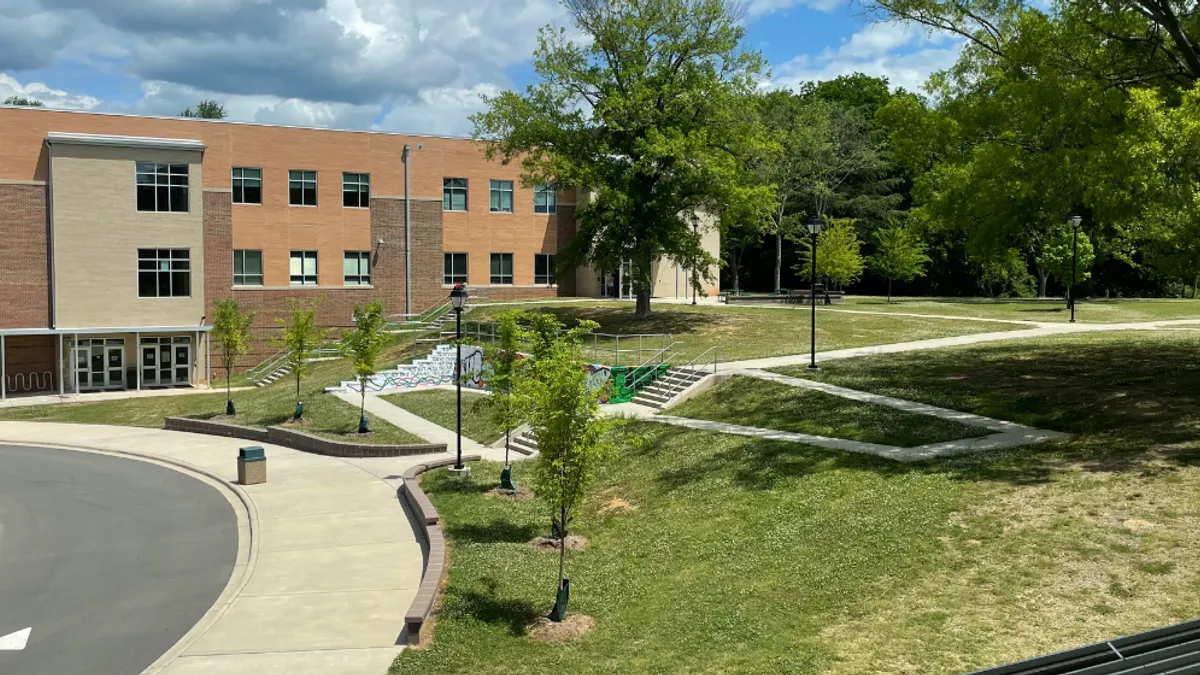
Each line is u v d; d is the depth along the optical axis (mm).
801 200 68188
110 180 42719
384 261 50562
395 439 27234
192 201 44531
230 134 46438
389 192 50594
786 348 32656
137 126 44344
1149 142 16625
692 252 40969
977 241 23484
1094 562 11578
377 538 17672
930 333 34906
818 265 52812
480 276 53438
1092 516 13008
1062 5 22047
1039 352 27562
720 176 38125
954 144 23266
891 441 19109
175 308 44438
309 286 48719
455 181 52594
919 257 53781
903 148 24016
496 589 13805
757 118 41344
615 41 39219
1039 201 21219
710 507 16875
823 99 74375
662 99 39594
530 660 11250
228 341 33375
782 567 13250
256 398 36719
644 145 36906
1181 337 29625
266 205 47562
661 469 20266
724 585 12945
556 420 13078
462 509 19141
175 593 14750
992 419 19984
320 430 28828
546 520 18188
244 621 13203
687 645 11219
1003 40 23203
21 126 41406
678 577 13680
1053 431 18469
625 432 24219
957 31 24031
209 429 31281
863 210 66688
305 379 39469
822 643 10719
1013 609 10773
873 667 9984
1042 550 12172
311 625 13000
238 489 22172
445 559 15367
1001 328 36000
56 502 21391
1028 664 8641
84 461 26844
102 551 17266
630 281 41031
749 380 26750
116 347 43875
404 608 13664
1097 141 18531
